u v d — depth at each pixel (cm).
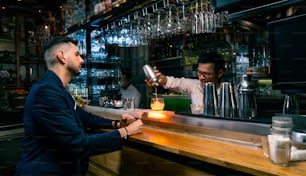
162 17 241
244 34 331
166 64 457
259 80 347
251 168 92
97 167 215
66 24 385
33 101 138
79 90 359
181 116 178
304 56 107
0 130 311
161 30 243
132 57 530
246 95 156
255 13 133
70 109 146
